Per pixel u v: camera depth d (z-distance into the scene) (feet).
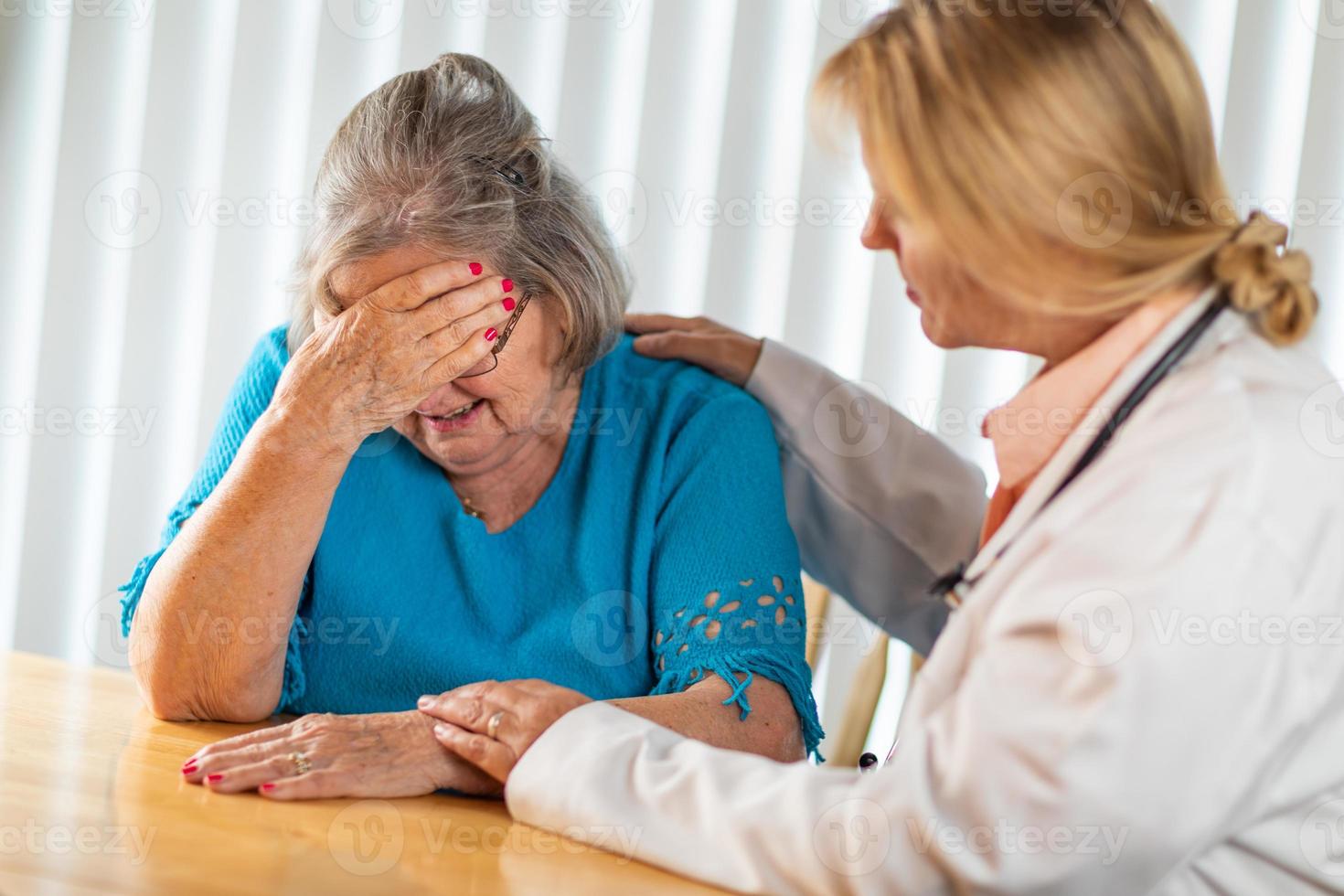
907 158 2.65
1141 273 2.63
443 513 4.12
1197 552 2.26
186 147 6.84
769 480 4.15
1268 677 2.24
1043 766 2.25
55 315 6.93
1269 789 2.36
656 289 6.67
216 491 3.76
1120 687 2.20
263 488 3.66
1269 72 6.38
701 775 2.71
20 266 7.02
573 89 6.61
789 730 3.65
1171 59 2.64
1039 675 2.30
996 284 2.68
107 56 6.85
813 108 2.96
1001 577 2.54
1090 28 2.59
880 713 6.66
